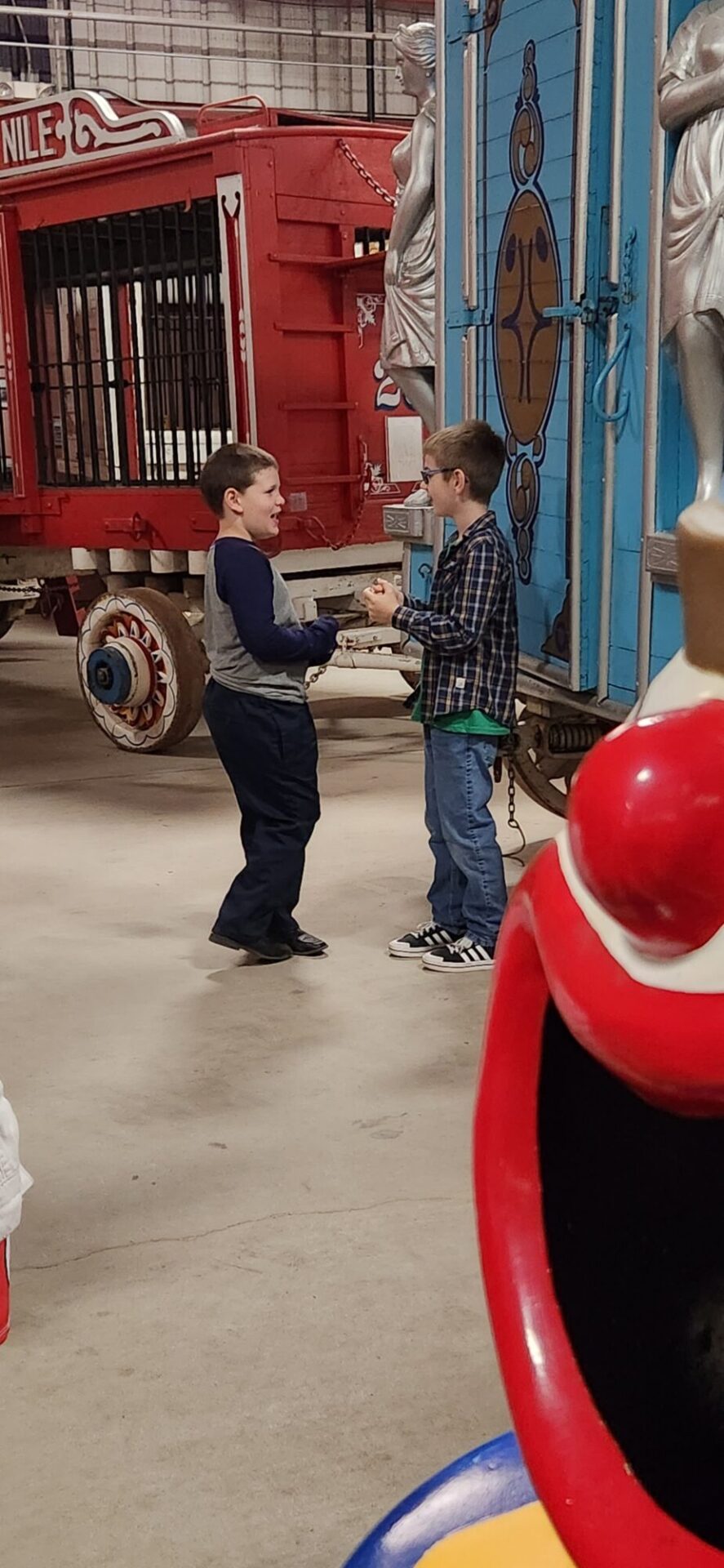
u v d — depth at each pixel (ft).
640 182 10.68
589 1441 2.17
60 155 23.43
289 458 21.47
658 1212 2.41
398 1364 7.86
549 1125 2.33
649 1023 1.67
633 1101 2.39
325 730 25.04
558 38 11.38
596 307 11.30
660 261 10.26
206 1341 8.10
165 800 20.49
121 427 23.31
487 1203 2.28
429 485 12.75
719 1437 2.40
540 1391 2.20
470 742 12.90
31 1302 8.52
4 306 24.44
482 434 12.46
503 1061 2.25
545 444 12.37
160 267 22.54
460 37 13.26
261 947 13.70
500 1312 2.26
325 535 21.95
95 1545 6.59
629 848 1.56
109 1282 8.69
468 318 13.62
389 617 12.51
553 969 1.86
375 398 22.34
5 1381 7.80
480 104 13.02
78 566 25.29
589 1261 2.35
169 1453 7.21
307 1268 8.77
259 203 20.65
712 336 9.52
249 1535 6.63
